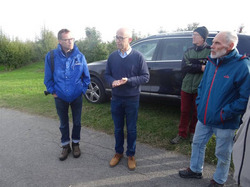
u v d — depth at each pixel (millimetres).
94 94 5234
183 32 4055
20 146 3373
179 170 2594
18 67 18641
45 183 2455
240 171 1762
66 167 2766
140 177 2527
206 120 2133
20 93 7020
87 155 3053
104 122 4148
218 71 2025
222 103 1998
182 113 3168
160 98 4145
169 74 3914
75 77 2721
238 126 2059
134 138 2676
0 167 2795
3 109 5379
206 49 2811
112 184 2416
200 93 2312
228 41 1890
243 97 1841
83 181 2479
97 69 4973
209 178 2486
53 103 5676
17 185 2426
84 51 12555
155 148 3162
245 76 1843
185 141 3271
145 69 2500
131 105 2533
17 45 18344
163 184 2398
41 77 11266
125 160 2900
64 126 2939
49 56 2678
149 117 4273
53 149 3264
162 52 4121
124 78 2346
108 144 3371
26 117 4727
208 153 2881
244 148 1723
